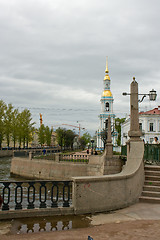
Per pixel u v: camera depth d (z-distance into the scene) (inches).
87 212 275.6
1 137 2485.2
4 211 247.3
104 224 237.6
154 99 514.0
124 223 240.8
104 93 3452.3
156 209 296.4
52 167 1135.6
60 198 659.4
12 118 2591.0
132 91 445.1
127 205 313.0
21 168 1302.9
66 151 2474.2
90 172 1007.6
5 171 1486.2
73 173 1055.0
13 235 203.3
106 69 3543.3
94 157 1043.3
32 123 2763.3
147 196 349.7
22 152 1445.6
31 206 262.8
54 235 205.5
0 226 225.1
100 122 3353.8
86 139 5477.4
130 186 324.2
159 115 2331.4
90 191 281.0
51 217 256.4
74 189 275.0
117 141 3036.4
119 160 904.3
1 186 860.6
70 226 230.2
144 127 2352.4
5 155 2511.1
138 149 398.3
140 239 197.5
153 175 401.1
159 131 2326.5
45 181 271.7
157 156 526.0
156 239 197.5
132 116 432.5
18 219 246.4
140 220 251.6
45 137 3777.1
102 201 287.4
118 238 199.5
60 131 3405.5
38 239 195.5
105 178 292.2
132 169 358.0
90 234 209.0
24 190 804.6
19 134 2603.3
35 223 236.4
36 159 1235.2
